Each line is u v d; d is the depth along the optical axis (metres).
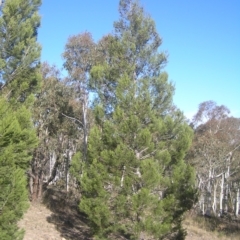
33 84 11.29
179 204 9.95
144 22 11.61
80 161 11.32
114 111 10.11
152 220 9.27
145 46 11.61
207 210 32.53
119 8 11.85
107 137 9.98
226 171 33.94
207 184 34.75
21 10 11.15
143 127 10.18
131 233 9.73
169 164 10.66
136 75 11.50
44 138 17.80
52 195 21.44
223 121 30.08
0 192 6.32
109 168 9.91
